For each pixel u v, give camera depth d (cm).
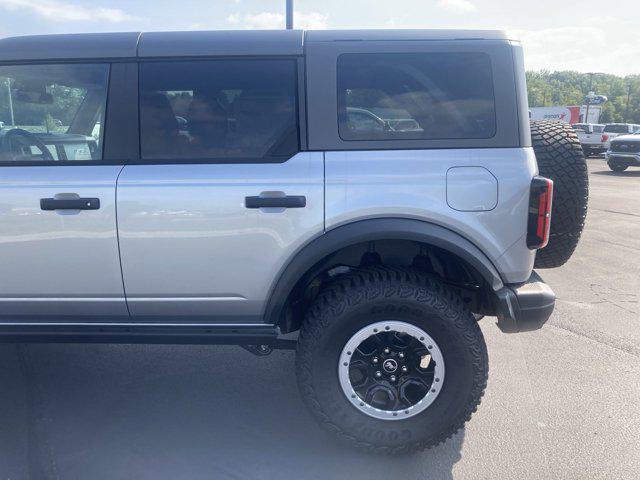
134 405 360
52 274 302
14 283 304
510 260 300
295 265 294
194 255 297
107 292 305
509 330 310
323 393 298
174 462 302
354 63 300
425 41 300
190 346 449
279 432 333
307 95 299
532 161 298
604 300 581
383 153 296
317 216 292
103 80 308
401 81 299
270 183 292
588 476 293
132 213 294
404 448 304
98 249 298
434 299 290
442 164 293
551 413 354
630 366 421
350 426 300
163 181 295
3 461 298
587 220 1055
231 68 303
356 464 303
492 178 292
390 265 316
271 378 399
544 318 307
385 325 294
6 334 313
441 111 298
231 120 302
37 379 392
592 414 353
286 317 321
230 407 360
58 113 315
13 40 313
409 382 303
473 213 293
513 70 298
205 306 307
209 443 320
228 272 299
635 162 2053
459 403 298
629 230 958
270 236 295
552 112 4319
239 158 300
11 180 299
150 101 304
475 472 297
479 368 296
